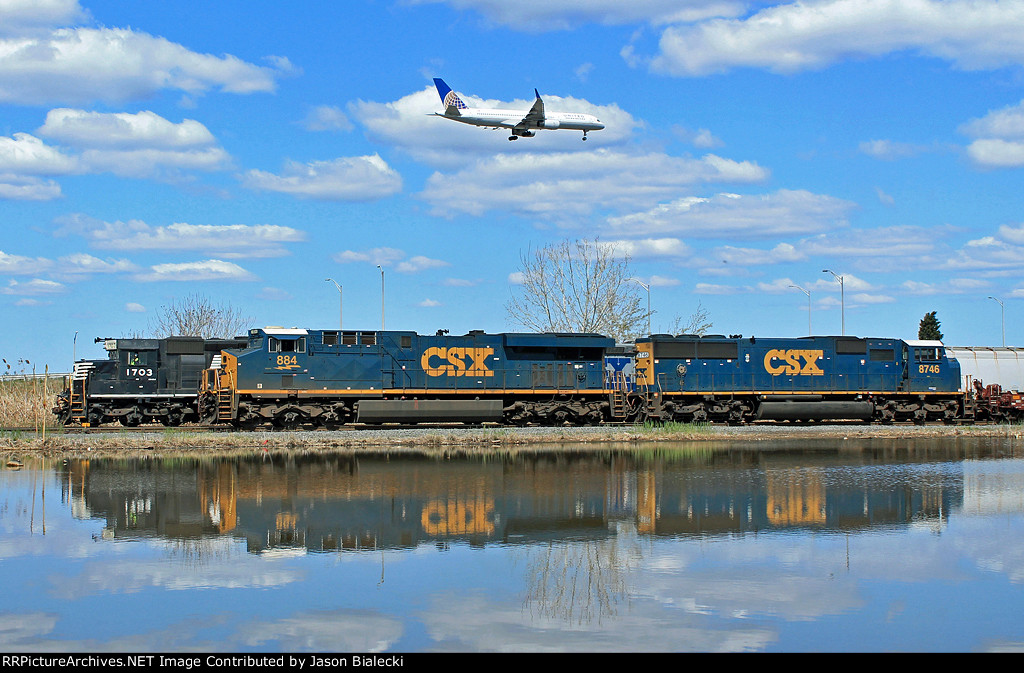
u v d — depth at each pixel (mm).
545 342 44812
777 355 48250
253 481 26672
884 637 12727
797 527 19984
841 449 36719
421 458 32688
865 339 49656
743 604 14188
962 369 56469
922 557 17141
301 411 41875
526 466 30422
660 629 13070
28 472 28641
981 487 25891
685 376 47219
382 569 16234
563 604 14172
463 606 14125
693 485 26141
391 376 42969
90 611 13773
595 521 20656
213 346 43625
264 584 15281
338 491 24781
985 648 12297
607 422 47375
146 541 18438
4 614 13625
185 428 40875
